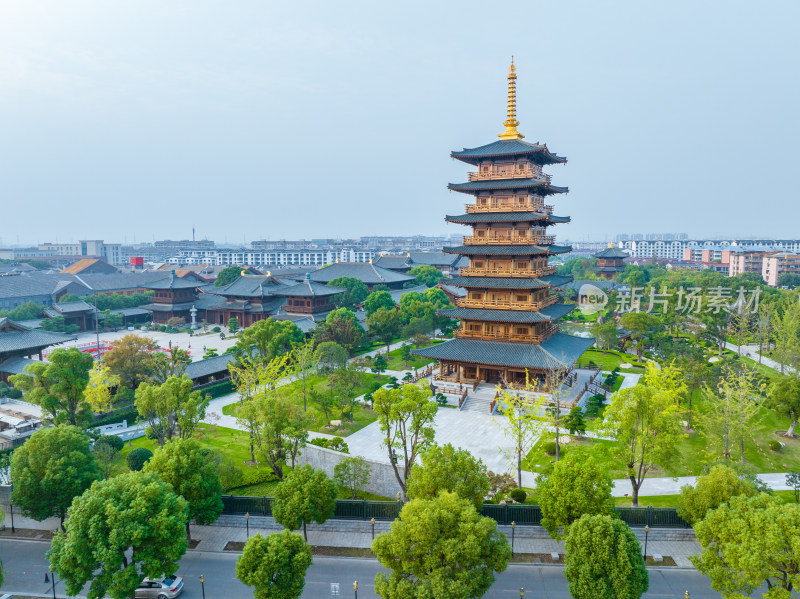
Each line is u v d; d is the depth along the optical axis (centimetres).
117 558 3606
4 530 4928
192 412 5494
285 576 3509
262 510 4912
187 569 4275
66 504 4544
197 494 4431
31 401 6109
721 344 10650
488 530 3425
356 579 4116
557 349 8012
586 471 3991
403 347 10881
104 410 7319
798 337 9381
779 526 3203
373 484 5406
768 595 3170
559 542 4553
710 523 3550
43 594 4009
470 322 8419
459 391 7900
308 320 13450
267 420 5294
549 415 6550
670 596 3856
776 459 5978
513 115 8062
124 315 15975
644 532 4559
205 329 14738
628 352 11338
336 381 7506
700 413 6762
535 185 7638
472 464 4200
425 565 3359
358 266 17938
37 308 14962
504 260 8156
